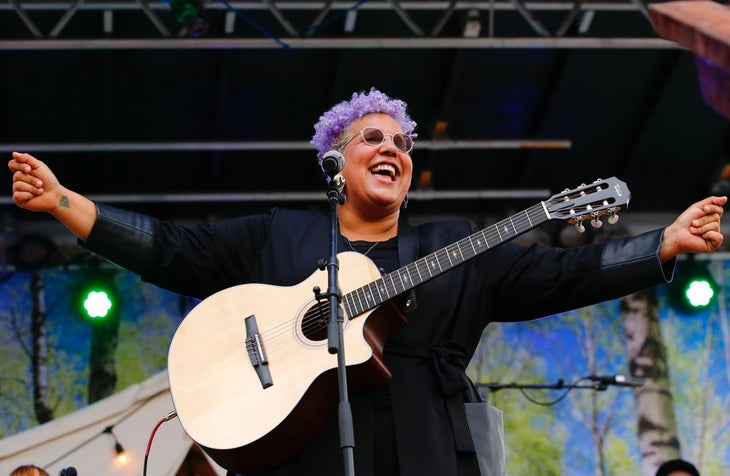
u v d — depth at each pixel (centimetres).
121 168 1121
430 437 319
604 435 1112
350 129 384
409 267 334
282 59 1026
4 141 1065
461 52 1028
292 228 367
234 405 322
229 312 343
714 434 1119
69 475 696
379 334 334
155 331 1105
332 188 355
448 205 1197
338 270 336
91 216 345
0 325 1090
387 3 955
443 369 331
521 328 1143
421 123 1106
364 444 319
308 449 324
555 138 1123
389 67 1048
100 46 909
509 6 970
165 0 950
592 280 344
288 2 962
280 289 346
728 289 1166
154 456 915
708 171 1173
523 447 1107
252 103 1069
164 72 1027
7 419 1062
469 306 348
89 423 920
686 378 1136
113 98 1043
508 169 1165
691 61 1047
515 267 356
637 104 1101
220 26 1000
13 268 1105
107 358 1091
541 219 333
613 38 969
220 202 1173
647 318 1152
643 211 1205
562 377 1129
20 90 1033
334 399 325
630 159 1152
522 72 1064
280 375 324
